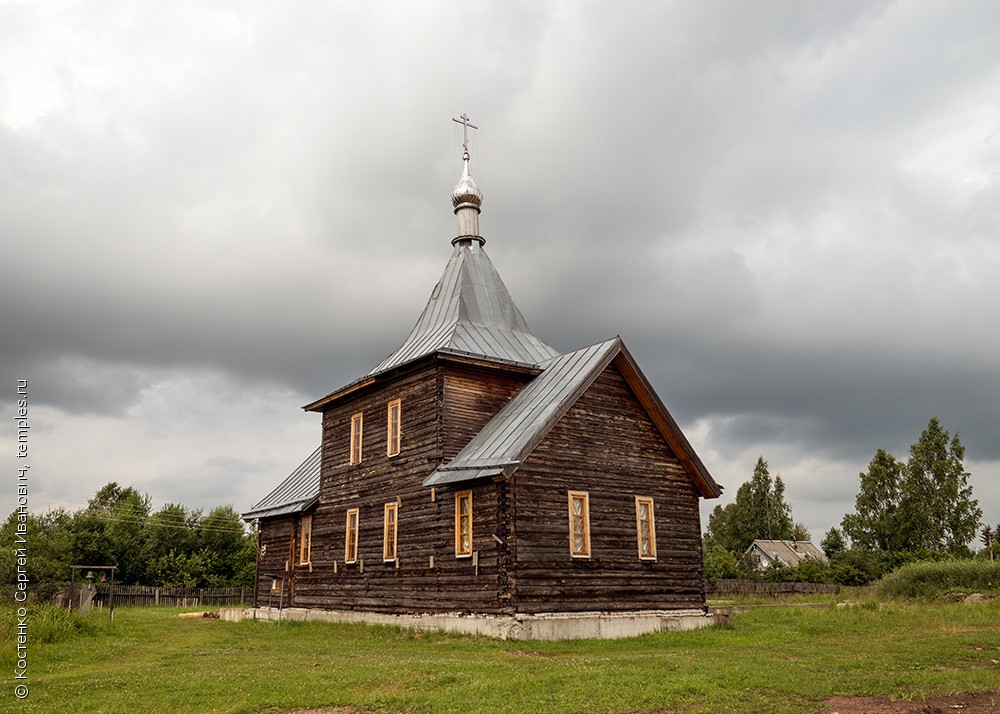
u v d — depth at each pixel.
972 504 74.31
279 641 25.09
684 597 27.88
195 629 29.97
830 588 60.38
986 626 25.53
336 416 34.56
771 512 100.56
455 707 13.10
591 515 26.25
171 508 77.56
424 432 28.80
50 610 25.11
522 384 30.55
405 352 32.81
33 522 51.97
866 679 15.04
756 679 14.95
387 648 22.20
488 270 35.12
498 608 24.12
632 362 27.92
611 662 17.75
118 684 15.73
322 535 33.91
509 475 24.08
